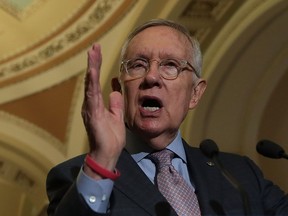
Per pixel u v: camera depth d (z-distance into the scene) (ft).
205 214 5.11
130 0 19.20
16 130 24.88
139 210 4.91
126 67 5.47
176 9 18.39
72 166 5.19
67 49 22.17
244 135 22.16
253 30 19.15
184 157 5.64
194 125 21.18
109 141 4.43
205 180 5.51
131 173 5.16
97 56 4.47
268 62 20.90
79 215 4.39
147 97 5.29
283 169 22.80
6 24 22.15
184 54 5.51
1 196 28.14
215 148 5.64
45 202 27.73
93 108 4.48
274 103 22.18
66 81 23.17
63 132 24.30
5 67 23.25
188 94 5.57
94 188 4.39
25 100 24.12
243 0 18.43
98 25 20.68
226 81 20.99
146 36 5.51
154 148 5.49
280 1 17.84
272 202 5.70
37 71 23.20
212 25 19.27
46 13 21.40
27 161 25.84
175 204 5.12
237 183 5.41
